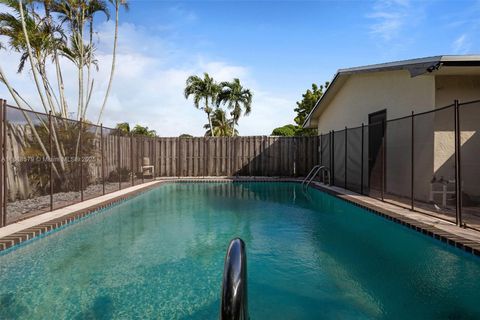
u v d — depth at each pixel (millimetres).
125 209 7320
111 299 2979
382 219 5609
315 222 6086
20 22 9086
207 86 21062
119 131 10414
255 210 7289
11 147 6371
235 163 14430
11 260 3984
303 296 3047
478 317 2625
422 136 6984
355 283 3328
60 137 7859
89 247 4512
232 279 1402
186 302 2934
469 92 6641
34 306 2832
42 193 7195
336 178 10852
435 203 6363
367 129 9430
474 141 6664
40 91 9352
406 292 3135
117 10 11703
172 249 4441
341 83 11406
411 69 6484
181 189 11047
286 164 14281
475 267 3545
